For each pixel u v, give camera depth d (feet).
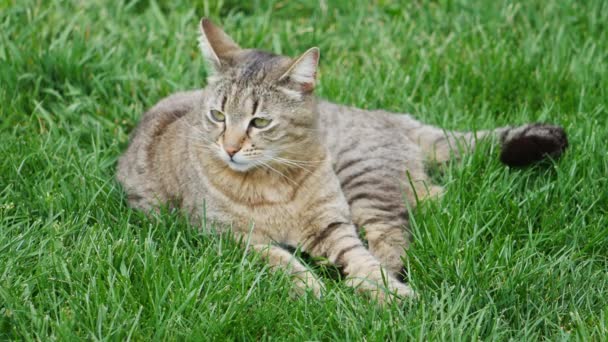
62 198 21.88
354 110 25.17
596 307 18.80
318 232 21.65
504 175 23.25
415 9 32.60
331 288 19.02
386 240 22.20
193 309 17.74
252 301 18.24
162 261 18.98
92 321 17.24
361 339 17.08
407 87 28.45
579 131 24.61
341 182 23.98
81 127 25.61
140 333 17.24
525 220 21.65
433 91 28.45
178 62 28.55
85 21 29.73
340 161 24.03
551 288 19.15
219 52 21.67
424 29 31.60
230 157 20.57
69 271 19.02
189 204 22.11
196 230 21.21
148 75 28.09
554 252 20.89
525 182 23.53
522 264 19.60
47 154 23.62
